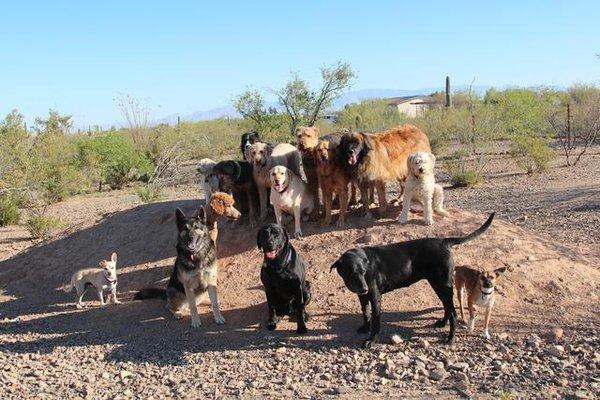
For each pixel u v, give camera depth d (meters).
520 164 12.52
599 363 3.38
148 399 3.24
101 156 15.81
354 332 4.02
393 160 5.25
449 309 3.80
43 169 11.95
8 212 10.98
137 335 4.36
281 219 5.34
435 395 3.09
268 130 17.50
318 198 5.47
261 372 3.53
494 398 3.02
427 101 34.94
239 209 5.72
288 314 4.33
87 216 11.33
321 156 5.02
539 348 3.63
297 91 17.67
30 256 6.84
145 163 16.55
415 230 5.02
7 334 4.66
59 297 5.69
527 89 22.58
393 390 3.17
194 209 6.40
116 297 5.30
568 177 11.37
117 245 6.31
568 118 14.71
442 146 16.50
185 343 4.11
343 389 3.20
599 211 7.65
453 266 3.85
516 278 4.48
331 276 4.72
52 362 3.94
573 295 4.34
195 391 3.32
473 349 3.67
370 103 27.66
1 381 3.60
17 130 11.20
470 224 5.09
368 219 5.30
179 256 4.36
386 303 4.34
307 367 3.56
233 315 4.51
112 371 3.73
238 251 5.36
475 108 17.00
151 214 6.66
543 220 7.49
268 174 5.30
